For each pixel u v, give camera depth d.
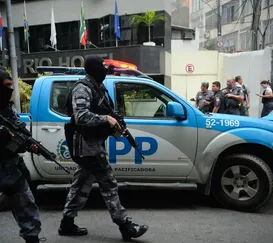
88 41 18.20
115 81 4.52
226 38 30.44
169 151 4.43
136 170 4.46
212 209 4.64
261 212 4.55
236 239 3.65
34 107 4.45
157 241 3.58
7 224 4.07
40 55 16.48
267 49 13.80
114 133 3.37
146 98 4.55
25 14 18.11
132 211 4.55
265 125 4.52
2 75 2.87
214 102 8.66
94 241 3.57
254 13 16.55
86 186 3.58
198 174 4.48
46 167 4.43
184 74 15.59
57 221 4.16
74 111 3.21
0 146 2.83
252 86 14.08
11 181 2.88
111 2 17.95
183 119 4.44
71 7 18.84
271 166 4.74
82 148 3.32
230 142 4.40
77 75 4.58
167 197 5.18
